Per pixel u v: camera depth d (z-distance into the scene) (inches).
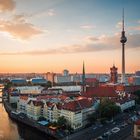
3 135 7249.0
